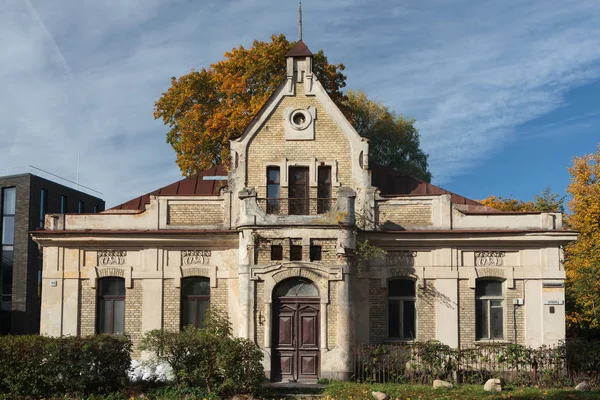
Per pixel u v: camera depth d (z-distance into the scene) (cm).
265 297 2338
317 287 2353
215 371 1975
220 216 2598
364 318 2525
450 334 2522
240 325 2350
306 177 2572
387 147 5172
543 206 4859
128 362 2052
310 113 2589
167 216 2611
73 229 2612
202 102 4119
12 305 5000
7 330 5006
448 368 2203
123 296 2600
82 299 2592
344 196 2375
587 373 2186
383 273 2552
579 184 3831
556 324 2525
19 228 5088
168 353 2005
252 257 2359
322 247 2358
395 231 2530
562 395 1919
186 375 1972
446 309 2538
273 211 2530
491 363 2306
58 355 1931
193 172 4016
